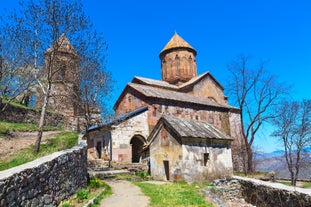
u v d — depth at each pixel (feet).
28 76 69.36
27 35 44.42
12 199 15.10
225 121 100.78
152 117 78.64
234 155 98.48
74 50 48.29
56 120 81.87
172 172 46.83
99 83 59.00
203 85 112.57
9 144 48.62
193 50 122.62
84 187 33.01
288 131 78.28
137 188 37.70
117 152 68.23
